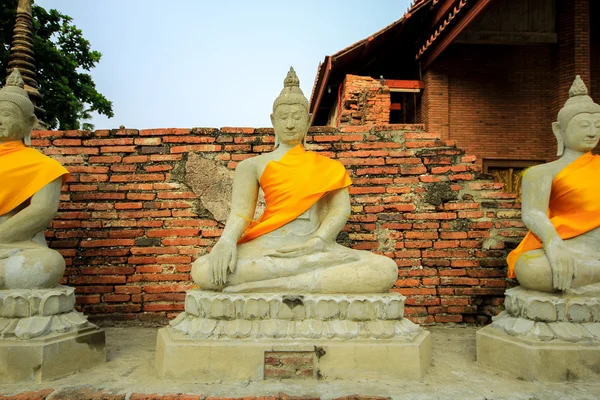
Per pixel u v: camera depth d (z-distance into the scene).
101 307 5.26
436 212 5.45
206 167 5.55
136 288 5.31
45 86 13.20
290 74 4.25
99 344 3.74
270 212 4.00
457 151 5.55
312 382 3.26
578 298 3.52
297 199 3.89
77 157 5.57
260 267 3.59
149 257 5.38
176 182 5.56
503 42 10.55
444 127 10.67
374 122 7.14
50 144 5.59
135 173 5.56
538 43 10.64
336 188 3.95
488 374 3.51
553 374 3.33
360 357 3.34
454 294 5.27
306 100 4.22
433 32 10.01
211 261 3.62
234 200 4.04
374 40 9.99
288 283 3.57
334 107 11.83
